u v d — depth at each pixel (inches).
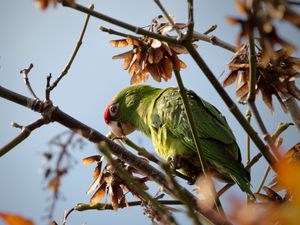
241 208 91.1
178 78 250.8
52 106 264.4
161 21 281.6
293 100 290.0
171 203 262.7
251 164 308.7
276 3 116.4
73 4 213.2
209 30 300.4
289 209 89.3
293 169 87.3
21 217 101.6
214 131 379.6
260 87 271.7
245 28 126.8
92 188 277.9
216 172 382.0
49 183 140.0
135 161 268.4
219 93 214.7
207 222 233.0
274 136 269.3
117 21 219.8
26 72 274.4
